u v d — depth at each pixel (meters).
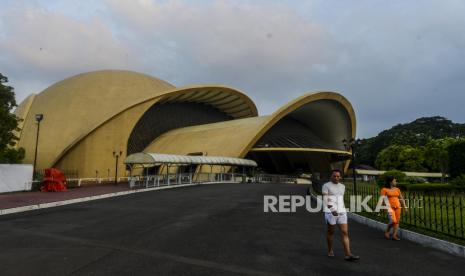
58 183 22.95
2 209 13.02
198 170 40.16
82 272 5.50
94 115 47.00
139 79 53.81
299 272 5.64
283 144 45.81
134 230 9.30
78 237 8.36
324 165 56.06
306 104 46.09
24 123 48.06
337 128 55.59
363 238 8.71
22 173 22.73
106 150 43.28
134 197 19.36
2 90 21.70
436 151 55.00
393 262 6.36
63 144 44.47
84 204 15.96
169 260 6.28
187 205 15.47
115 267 5.80
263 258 6.49
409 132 85.56
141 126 50.38
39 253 6.77
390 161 65.31
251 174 44.72
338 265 6.11
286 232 9.24
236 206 15.10
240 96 55.94
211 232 9.07
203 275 5.40
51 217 11.81
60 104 48.19
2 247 7.30
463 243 7.28
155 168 43.06
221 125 48.00
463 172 36.44
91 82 50.81
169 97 49.69
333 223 6.60
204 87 50.09
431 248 7.57
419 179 29.02
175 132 52.62
